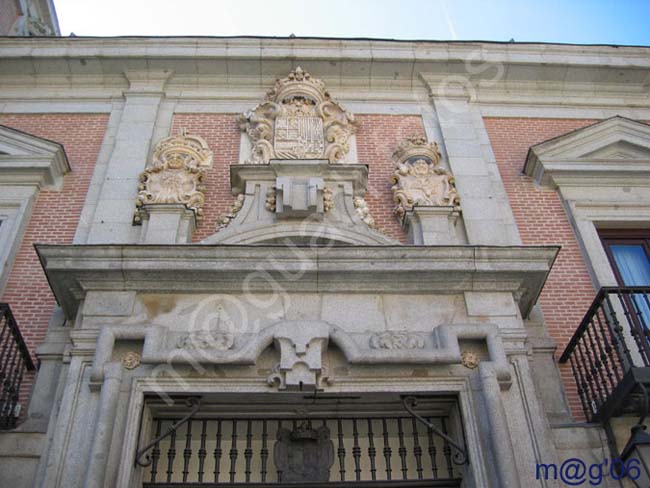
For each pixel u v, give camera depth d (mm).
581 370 7445
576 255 9008
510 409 6660
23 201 9203
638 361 7750
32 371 7449
